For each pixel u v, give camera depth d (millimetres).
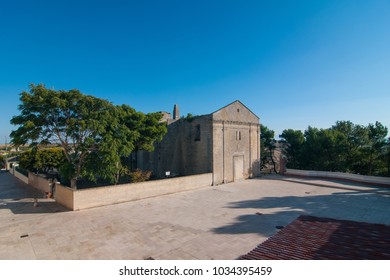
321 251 9062
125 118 21656
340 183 24312
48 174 27766
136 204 16469
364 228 11680
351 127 32875
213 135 24469
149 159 33156
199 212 14602
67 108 15617
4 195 19859
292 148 36031
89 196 15422
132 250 9461
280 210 15078
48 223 12617
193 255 8984
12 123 14906
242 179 27922
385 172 27734
